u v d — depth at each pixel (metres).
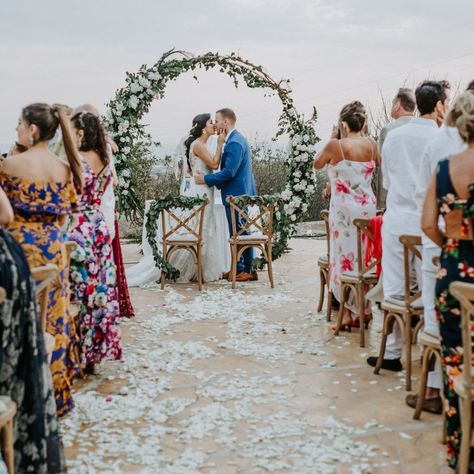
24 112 3.45
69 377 3.98
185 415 3.78
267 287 7.45
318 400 4.03
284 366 4.69
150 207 7.31
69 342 3.94
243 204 7.26
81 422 3.66
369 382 4.35
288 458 3.23
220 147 7.62
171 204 7.25
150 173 12.78
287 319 6.02
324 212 5.92
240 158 7.59
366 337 5.42
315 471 3.09
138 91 8.11
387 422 3.69
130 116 8.11
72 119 4.29
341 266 5.47
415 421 3.70
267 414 3.80
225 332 5.58
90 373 4.50
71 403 3.75
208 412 3.77
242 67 8.54
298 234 12.52
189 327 5.74
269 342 5.27
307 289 7.34
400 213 4.37
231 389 4.19
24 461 2.72
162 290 7.29
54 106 3.54
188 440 3.43
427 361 3.65
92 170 4.27
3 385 2.67
